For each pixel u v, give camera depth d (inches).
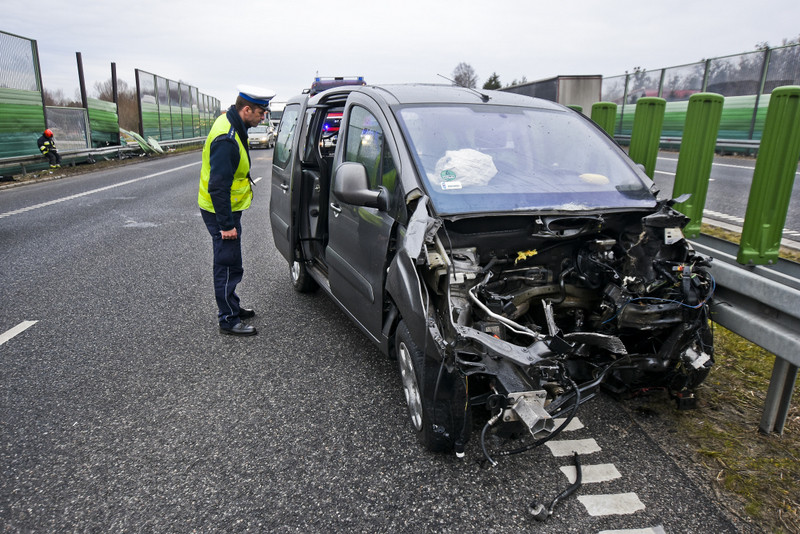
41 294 223.6
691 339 121.0
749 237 139.8
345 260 155.5
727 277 124.2
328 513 101.4
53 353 169.6
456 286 111.0
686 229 185.3
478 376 107.3
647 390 134.3
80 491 107.8
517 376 101.5
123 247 301.6
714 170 486.3
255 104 169.2
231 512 102.0
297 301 217.5
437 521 99.1
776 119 130.8
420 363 114.0
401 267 115.4
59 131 735.1
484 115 148.6
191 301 216.1
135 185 570.6
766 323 115.1
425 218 108.7
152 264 267.6
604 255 125.1
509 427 103.2
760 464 112.8
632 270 122.5
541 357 98.0
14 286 233.5
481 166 130.3
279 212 222.4
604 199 128.5
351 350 171.8
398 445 122.0
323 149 212.2
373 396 143.6
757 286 115.9
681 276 117.9
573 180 134.9
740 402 135.0
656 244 124.0
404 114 140.9
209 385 150.2
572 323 132.0
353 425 130.2
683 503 102.7
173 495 106.7
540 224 118.2
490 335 100.8
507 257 125.8
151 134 1080.8
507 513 100.8
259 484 109.7
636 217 130.0
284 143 228.1
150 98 1075.3
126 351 171.5
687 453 117.2
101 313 203.0
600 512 100.7
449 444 112.3
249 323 194.7
